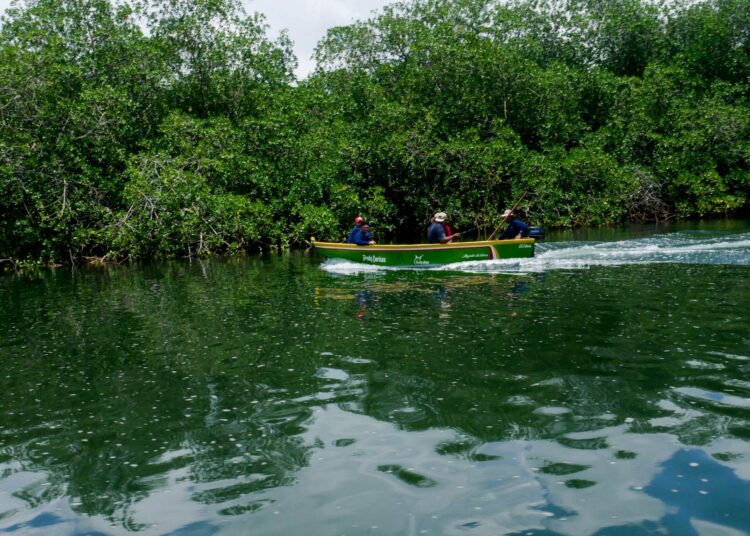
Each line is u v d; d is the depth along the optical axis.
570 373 4.97
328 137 26.19
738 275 10.02
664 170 27.92
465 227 26.91
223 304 9.56
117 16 23.64
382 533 2.75
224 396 4.84
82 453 3.84
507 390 4.62
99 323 8.43
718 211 28.31
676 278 9.94
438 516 2.88
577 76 30.39
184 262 18.84
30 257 19.70
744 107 29.84
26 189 19.00
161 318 8.56
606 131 28.91
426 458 3.52
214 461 3.63
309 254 19.44
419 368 5.31
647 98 30.12
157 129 23.50
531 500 3.00
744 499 2.91
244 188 23.64
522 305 8.12
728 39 33.06
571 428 3.85
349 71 32.72
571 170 26.31
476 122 28.09
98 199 20.59
